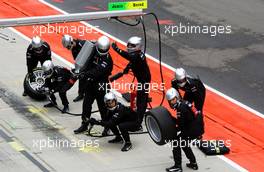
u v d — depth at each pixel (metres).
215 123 55.84
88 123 52.84
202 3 86.75
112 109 49.38
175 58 69.81
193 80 48.69
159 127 46.38
